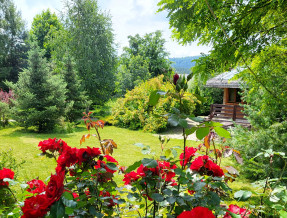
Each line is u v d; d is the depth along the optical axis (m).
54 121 12.32
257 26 3.66
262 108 4.56
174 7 3.46
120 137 10.89
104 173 1.56
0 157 4.48
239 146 4.67
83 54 23.02
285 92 4.05
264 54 3.95
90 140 10.03
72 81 15.65
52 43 25.47
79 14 24.00
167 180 1.54
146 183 1.43
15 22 29.38
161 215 1.46
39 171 5.54
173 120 1.04
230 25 3.67
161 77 14.61
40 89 12.16
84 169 1.70
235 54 3.72
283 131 4.38
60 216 0.94
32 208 0.95
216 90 18.78
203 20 3.54
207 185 1.33
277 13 3.78
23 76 12.28
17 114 12.18
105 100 23.72
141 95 14.06
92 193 1.56
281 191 1.33
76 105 15.20
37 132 12.05
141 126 13.41
